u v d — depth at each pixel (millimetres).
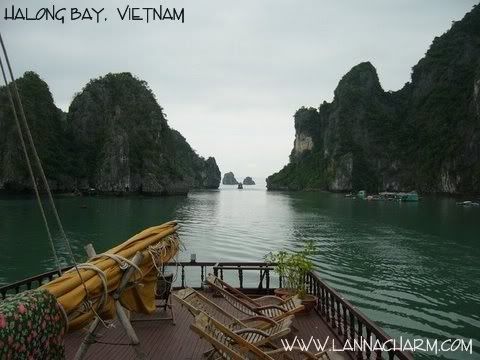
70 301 3590
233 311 8531
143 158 129375
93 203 86000
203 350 6566
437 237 40250
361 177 164000
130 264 4395
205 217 60719
